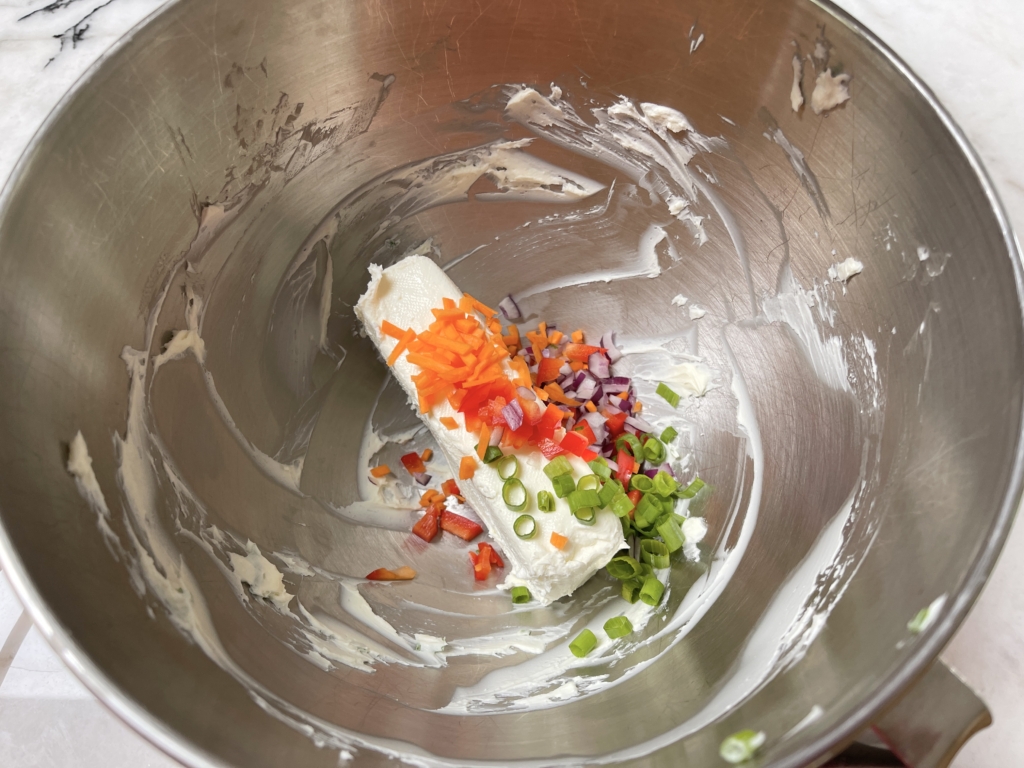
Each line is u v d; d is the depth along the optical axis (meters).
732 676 0.19
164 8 0.19
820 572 0.19
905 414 0.19
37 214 0.18
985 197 0.17
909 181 0.19
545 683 0.21
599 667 0.21
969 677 0.20
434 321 0.23
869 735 0.18
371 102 0.23
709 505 0.24
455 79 0.23
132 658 0.16
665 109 0.23
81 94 0.18
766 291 0.24
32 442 0.17
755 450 0.24
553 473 0.22
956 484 0.17
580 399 0.27
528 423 0.22
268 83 0.21
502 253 0.27
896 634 0.16
